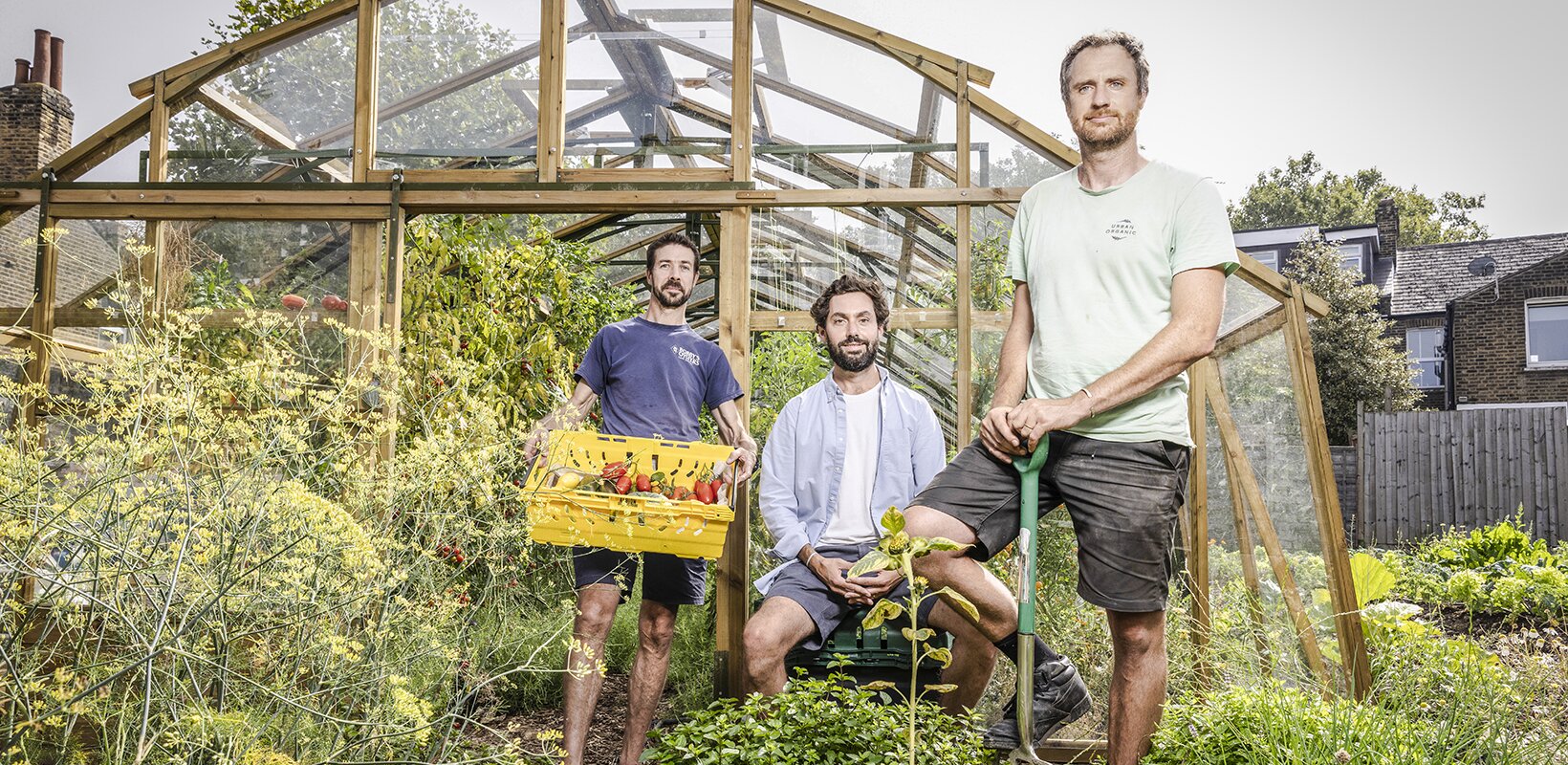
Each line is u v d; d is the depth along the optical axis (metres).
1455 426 9.99
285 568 1.89
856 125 3.95
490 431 2.43
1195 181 2.37
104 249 3.94
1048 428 2.21
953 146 3.90
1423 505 10.06
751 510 3.72
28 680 1.71
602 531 2.60
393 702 1.97
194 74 4.04
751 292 3.89
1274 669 3.42
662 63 4.02
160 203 3.94
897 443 3.23
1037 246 2.50
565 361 5.53
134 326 2.15
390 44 4.07
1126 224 2.36
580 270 6.16
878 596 2.85
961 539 2.35
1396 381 15.39
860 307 3.27
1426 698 2.75
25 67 7.64
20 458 1.78
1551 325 15.57
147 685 1.58
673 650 4.17
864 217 3.90
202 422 1.96
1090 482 2.29
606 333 3.36
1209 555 3.69
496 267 5.16
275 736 2.02
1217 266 2.31
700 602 3.10
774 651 2.77
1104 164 2.43
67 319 3.91
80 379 2.06
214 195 3.95
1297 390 3.60
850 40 3.98
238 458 2.12
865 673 2.93
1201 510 3.72
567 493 2.57
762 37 4.02
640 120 4.01
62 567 1.79
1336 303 15.94
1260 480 3.64
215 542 1.85
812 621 2.86
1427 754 2.29
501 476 2.49
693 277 3.38
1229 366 3.73
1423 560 7.48
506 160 4.04
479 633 2.72
